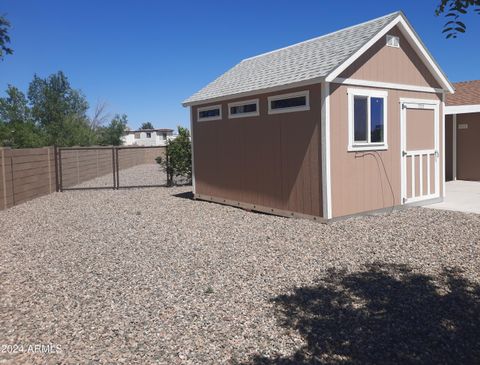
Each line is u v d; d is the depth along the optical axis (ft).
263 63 39.63
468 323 13.05
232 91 35.55
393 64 31.22
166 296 15.92
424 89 33.63
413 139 33.17
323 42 34.81
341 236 24.34
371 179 30.19
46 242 25.12
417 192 33.76
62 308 14.93
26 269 19.66
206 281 17.48
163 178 69.51
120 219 32.48
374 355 11.37
